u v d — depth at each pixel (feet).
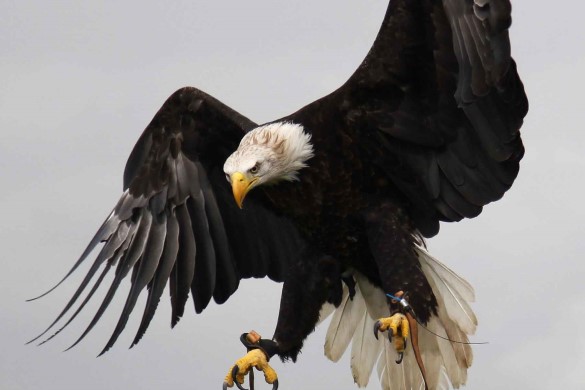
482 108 45.39
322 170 47.50
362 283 49.62
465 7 44.27
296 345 48.98
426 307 46.70
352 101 47.11
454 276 47.57
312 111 47.57
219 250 51.21
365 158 47.50
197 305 51.08
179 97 50.29
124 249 49.47
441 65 45.80
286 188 47.78
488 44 43.88
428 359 48.01
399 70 46.37
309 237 48.78
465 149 46.91
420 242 48.01
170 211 50.31
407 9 45.50
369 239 47.75
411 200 48.01
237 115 49.83
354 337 49.75
